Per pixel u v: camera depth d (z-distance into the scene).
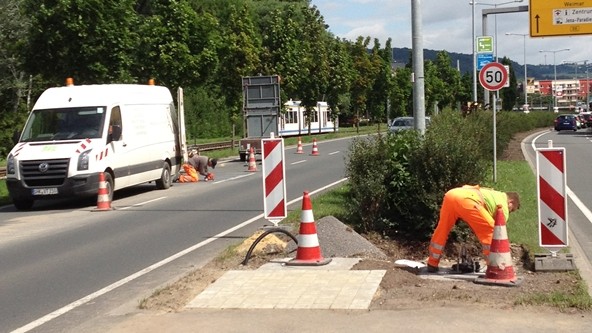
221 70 43.00
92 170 16.58
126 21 24.89
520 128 56.22
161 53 29.88
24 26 37.12
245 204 16.48
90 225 13.95
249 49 42.94
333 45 62.59
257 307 7.06
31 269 9.79
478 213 8.28
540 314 6.59
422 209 10.41
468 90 93.94
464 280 8.10
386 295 7.38
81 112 17.73
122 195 19.78
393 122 35.44
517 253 9.52
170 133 21.78
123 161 18.12
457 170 10.28
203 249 10.92
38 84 40.94
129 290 8.40
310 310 6.90
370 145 10.93
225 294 7.56
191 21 30.80
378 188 10.56
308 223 8.93
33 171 16.50
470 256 9.10
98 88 18.45
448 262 9.52
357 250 9.62
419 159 10.39
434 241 8.59
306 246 8.88
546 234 8.61
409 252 10.30
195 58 30.81
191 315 6.89
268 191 10.50
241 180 23.31
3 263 10.30
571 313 6.61
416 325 6.34
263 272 8.49
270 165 10.48
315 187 19.66
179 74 30.48
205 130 57.75
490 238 8.27
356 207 10.88
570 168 24.30
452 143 10.31
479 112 24.31
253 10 63.25
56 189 16.41
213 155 37.19
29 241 12.22
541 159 8.60
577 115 74.56
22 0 37.28
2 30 37.09
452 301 7.06
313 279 8.06
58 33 23.91
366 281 7.89
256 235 10.47
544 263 8.41
